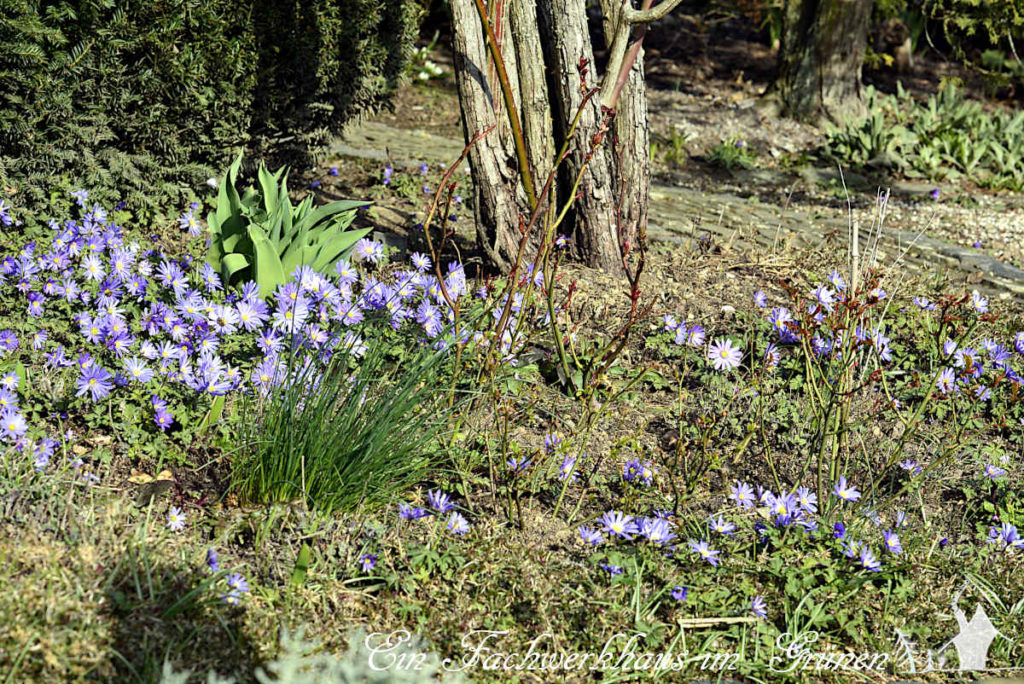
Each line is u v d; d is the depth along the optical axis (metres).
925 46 13.70
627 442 3.63
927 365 4.59
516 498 3.37
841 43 10.45
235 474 3.27
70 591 2.64
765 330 4.64
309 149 6.24
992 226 7.73
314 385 3.61
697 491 3.56
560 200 5.27
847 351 3.79
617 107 5.08
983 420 4.27
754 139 10.06
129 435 3.43
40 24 4.67
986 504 3.62
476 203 5.02
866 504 3.55
